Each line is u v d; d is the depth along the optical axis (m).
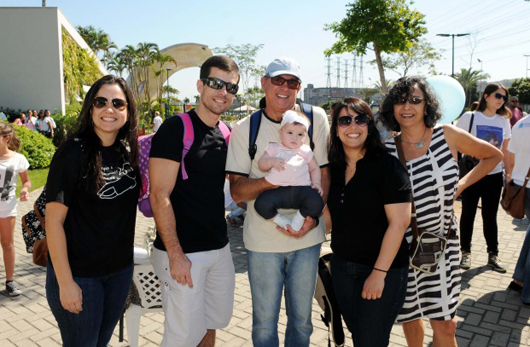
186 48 46.97
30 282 4.73
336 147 2.51
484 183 4.86
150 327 3.78
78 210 2.20
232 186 2.73
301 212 2.58
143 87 47.00
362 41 14.80
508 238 6.23
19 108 22.50
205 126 2.68
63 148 2.16
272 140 2.72
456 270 2.71
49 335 3.60
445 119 3.58
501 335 3.51
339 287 2.56
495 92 4.86
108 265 2.29
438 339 2.72
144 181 2.66
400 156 2.68
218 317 2.88
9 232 4.33
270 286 2.71
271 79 2.67
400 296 2.40
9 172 4.29
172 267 2.50
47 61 22.41
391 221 2.30
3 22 22.00
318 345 3.44
